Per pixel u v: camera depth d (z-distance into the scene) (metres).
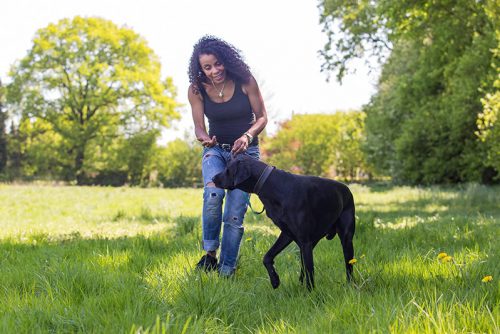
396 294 3.32
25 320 2.91
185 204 16.69
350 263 4.09
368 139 34.19
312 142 58.62
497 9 14.07
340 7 19.81
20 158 48.19
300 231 3.77
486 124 13.99
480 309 2.83
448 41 20.47
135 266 4.73
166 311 3.07
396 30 16.39
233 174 3.88
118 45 44.56
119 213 11.63
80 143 43.31
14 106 43.75
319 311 3.04
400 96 29.17
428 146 26.77
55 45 44.03
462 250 5.04
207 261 4.57
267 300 3.54
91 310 3.09
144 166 47.22
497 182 24.28
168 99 45.44
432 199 16.12
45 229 8.70
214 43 4.47
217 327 2.83
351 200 4.23
